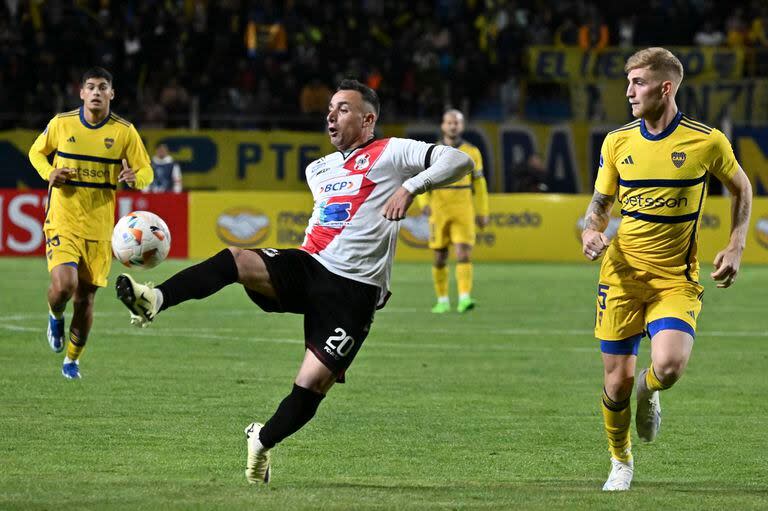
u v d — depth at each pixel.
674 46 77.25
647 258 16.14
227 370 26.97
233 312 40.38
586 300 45.38
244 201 60.09
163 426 20.25
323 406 22.80
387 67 73.12
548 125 68.50
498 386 25.61
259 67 71.38
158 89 69.81
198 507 14.14
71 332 25.09
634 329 16.27
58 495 14.75
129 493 14.98
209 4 74.69
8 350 29.38
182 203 59.84
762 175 68.38
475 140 68.38
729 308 43.81
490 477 16.83
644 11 78.38
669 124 16.11
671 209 16.03
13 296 42.62
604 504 14.70
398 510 14.09
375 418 21.58
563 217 62.62
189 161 66.06
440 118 71.94
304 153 66.94
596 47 74.44
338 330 15.09
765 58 74.00
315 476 16.69
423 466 17.56
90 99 24.34
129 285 13.41
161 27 72.75
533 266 60.59
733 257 16.28
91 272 24.58
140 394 23.47
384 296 15.63
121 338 32.47
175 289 14.13
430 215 41.12
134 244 17.06
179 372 26.48
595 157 68.88
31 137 64.75
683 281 16.11
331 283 15.20
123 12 75.38
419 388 25.19
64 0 74.38
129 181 24.42
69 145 24.39
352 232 15.34
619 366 16.27
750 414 22.62
